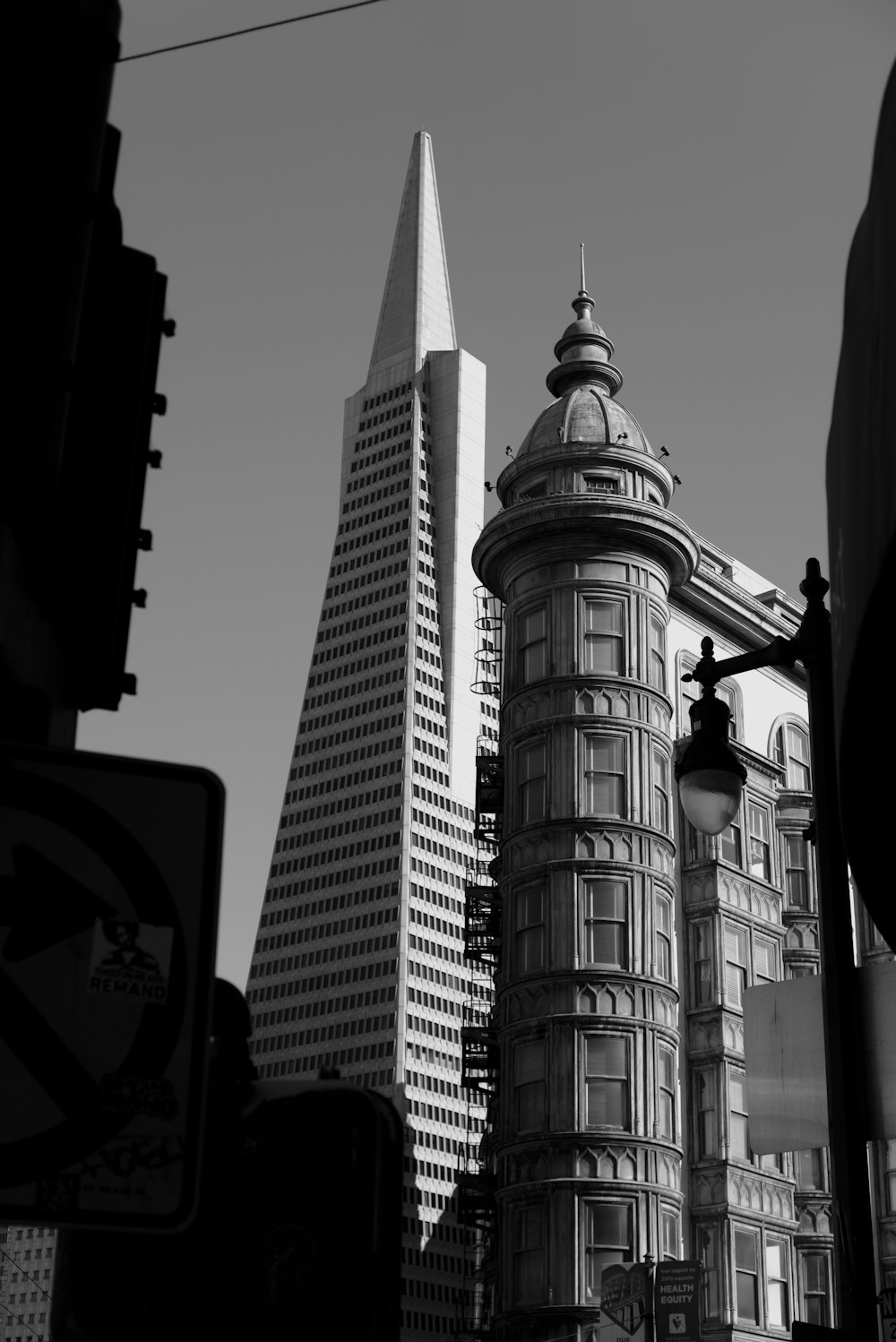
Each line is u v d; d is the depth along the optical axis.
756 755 55.91
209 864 3.66
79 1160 3.36
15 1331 175.12
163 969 3.54
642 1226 44.00
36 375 3.83
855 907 55.41
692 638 57.09
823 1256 50.97
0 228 3.80
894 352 5.55
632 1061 45.47
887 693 6.75
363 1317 3.73
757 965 52.78
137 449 5.28
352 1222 3.77
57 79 4.00
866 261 6.20
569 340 56.31
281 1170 3.77
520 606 51.00
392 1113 4.02
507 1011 46.97
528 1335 43.25
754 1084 10.88
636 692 49.31
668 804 49.50
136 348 5.31
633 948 46.62
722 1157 48.59
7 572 4.03
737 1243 48.12
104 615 5.06
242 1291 3.67
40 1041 3.42
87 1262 3.67
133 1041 3.48
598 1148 44.47
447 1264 196.62
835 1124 10.15
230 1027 4.11
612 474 51.78
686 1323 39.03
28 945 3.47
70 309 3.96
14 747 3.61
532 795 48.62
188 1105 3.47
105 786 3.65
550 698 49.12
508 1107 46.16
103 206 5.18
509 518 51.03
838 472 6.99
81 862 3.57
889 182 5.73
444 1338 192.75
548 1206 44.25
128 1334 3.62
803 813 57.09
